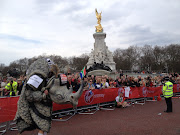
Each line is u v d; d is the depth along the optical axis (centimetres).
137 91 1091
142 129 531
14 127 564
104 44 3594
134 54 7756
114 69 3481
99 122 621
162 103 1069
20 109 305
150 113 773
